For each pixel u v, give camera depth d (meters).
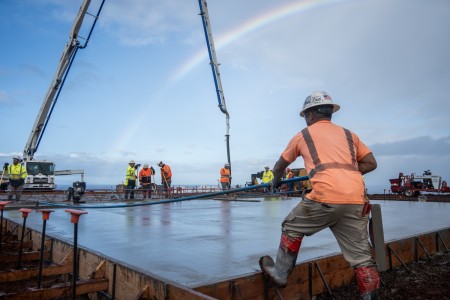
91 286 3.60
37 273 4.15
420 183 21.06
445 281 4.24
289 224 2.95
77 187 15.14
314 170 2.74
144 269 3.51
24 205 12.47
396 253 4.83
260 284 3.31
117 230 6.36
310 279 3.70
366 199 2.71
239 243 5.04
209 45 21.20
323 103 2.98
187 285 2.96
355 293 3.90
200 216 9.00
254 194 21.23
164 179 18.45
